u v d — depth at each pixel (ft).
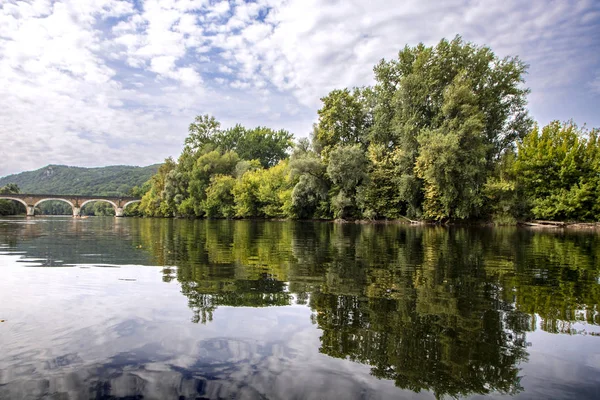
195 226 93.91
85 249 36.06
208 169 189.47
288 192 132.87
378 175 110.83
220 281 19.97
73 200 296.71
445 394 8.11
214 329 12.14
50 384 8.38
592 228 85.30
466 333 11.91
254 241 46.29
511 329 12.29
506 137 112.68
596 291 17.87
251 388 8.25
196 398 7.80
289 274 22.06
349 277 21.30
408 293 17.28
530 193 98.12
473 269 24.30
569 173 93.71
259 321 12.98
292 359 9.83
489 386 8.49
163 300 15.75
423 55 104.17
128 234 59.62
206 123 224.12
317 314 13.83
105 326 12.37
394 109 115.65
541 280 20.62
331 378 8.79
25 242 43.96
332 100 127.95
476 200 89.56
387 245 41.24
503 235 60.39
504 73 106.01
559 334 11.86
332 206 120.06
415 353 10.27
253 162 194.08
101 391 8.09
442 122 95.76
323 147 130.00
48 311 14.06
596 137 95.40
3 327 12.16
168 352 10.25
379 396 7.95
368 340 11.23
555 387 8.45
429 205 97.91
